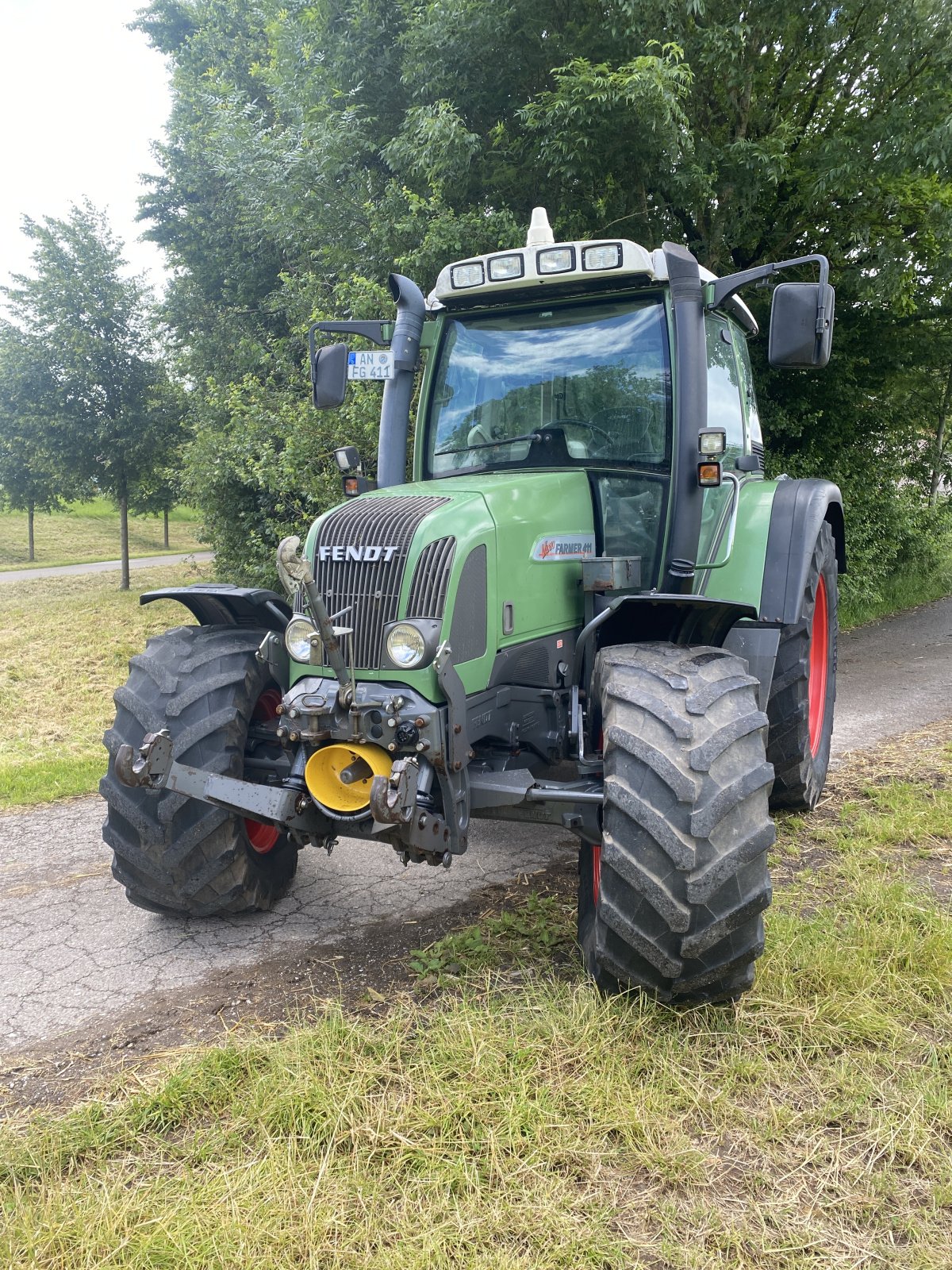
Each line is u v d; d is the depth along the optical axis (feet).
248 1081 8.65
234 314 45.80
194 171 45.44
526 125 26.76
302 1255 6.66
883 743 20.15
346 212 31.65
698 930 8.64
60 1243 6.80
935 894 12.23
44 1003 10.61
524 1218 6.91
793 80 32.32
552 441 12.95
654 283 12.45
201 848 11.47
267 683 12.15
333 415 29.78
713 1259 6.64
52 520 132.36
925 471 45.21
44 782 20.35
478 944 11.12
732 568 13.62
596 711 10.87
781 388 36.19
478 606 10.37
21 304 57.62
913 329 37.27
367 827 9.92
